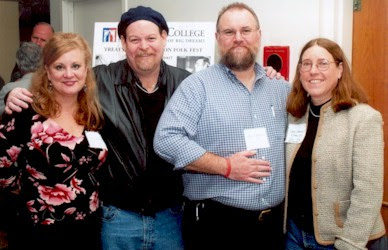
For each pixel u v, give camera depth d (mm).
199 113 1955
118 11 3781
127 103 2080
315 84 1805
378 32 2496
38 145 1768
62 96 1889
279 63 2660
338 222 1749
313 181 1801
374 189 1656
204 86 1982
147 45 2045
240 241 1942
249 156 1905
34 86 1872
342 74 1808
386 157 2555
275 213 1987
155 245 2082
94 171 1910
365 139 1674
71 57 1822
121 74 2123
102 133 2037
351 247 1650
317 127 1865
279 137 1997
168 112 1961
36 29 4062
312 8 2551
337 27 2504
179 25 2809
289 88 2131
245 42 1957
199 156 1842
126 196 2031
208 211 1967
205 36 2768
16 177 1857
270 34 2727
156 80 2154
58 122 1867
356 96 1808
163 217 2098
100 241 2047
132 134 2051
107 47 3008
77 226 1847
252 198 1906
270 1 2699
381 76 2512
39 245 1788
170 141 1871
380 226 1773
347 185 1728
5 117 1816
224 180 1933
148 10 2088
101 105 2059
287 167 1951
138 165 2037
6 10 5465
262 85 2055
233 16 1961
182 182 2145
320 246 1821
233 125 1932
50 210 1790
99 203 2002
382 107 2527
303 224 1863
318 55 1789
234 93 1979
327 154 1760
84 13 4273
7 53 5531
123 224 2031
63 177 1794
